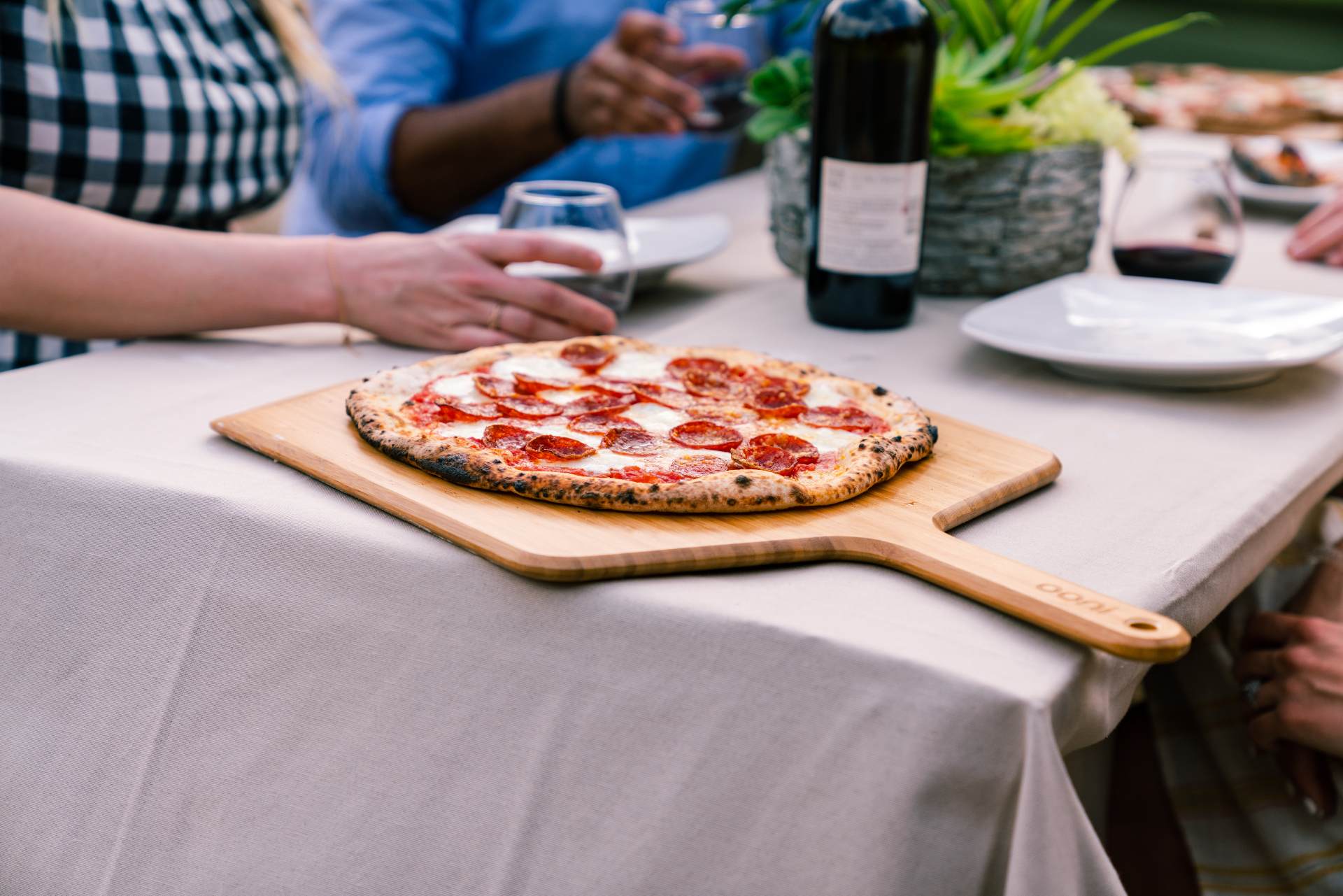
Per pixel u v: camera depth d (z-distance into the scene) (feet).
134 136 3.81
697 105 5.12
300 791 2.21
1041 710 1.63
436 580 2.06
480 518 2.07
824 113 3.33
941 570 1.95
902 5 3.21
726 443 2.44
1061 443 2.69
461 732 2.07
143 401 2.82
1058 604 1.79
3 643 2.49
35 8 3.57
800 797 1.83
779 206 4.10
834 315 3.53
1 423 2.64
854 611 1.88
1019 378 3.14
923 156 3.33
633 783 1.94
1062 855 1.67
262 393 2.90
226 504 2.23
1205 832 3.20
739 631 1.84
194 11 4.17
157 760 2.32
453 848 2.09
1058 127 3.80
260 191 4.44
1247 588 3.39
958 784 1.72
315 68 4.64
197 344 3.30
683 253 3.94
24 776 2.46
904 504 2.22
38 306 3.07
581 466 2.29
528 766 2.02
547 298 3.17
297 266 3.23
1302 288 3.96
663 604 1.90
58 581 2.42
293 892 2.21
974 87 3.64
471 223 4.47
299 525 2.17
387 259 3.23
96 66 3.72
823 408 2.66
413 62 6.16
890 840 1.76
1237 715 3.24
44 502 2.41
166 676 2.31
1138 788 3.55
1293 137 6.05
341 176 6.06
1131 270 3.95
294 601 2.19
